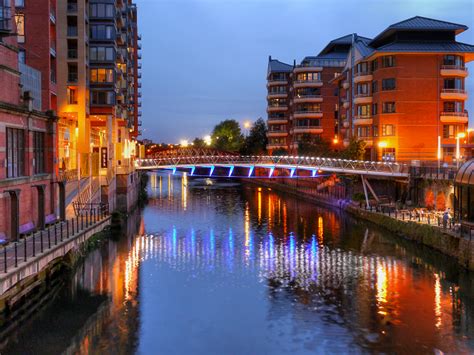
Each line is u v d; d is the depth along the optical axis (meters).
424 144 64.00
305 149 84.00
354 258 35.53
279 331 22.27
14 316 23.00
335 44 106.12
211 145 147.00
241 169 132.50
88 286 28.52
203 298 26.69
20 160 29.12
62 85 58.91
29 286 24.31
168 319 23.59
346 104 76.31
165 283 29.34
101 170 64.06
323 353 20.11
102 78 63.31
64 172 51.38
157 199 77.56
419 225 38.75
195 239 42.88
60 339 21.08
